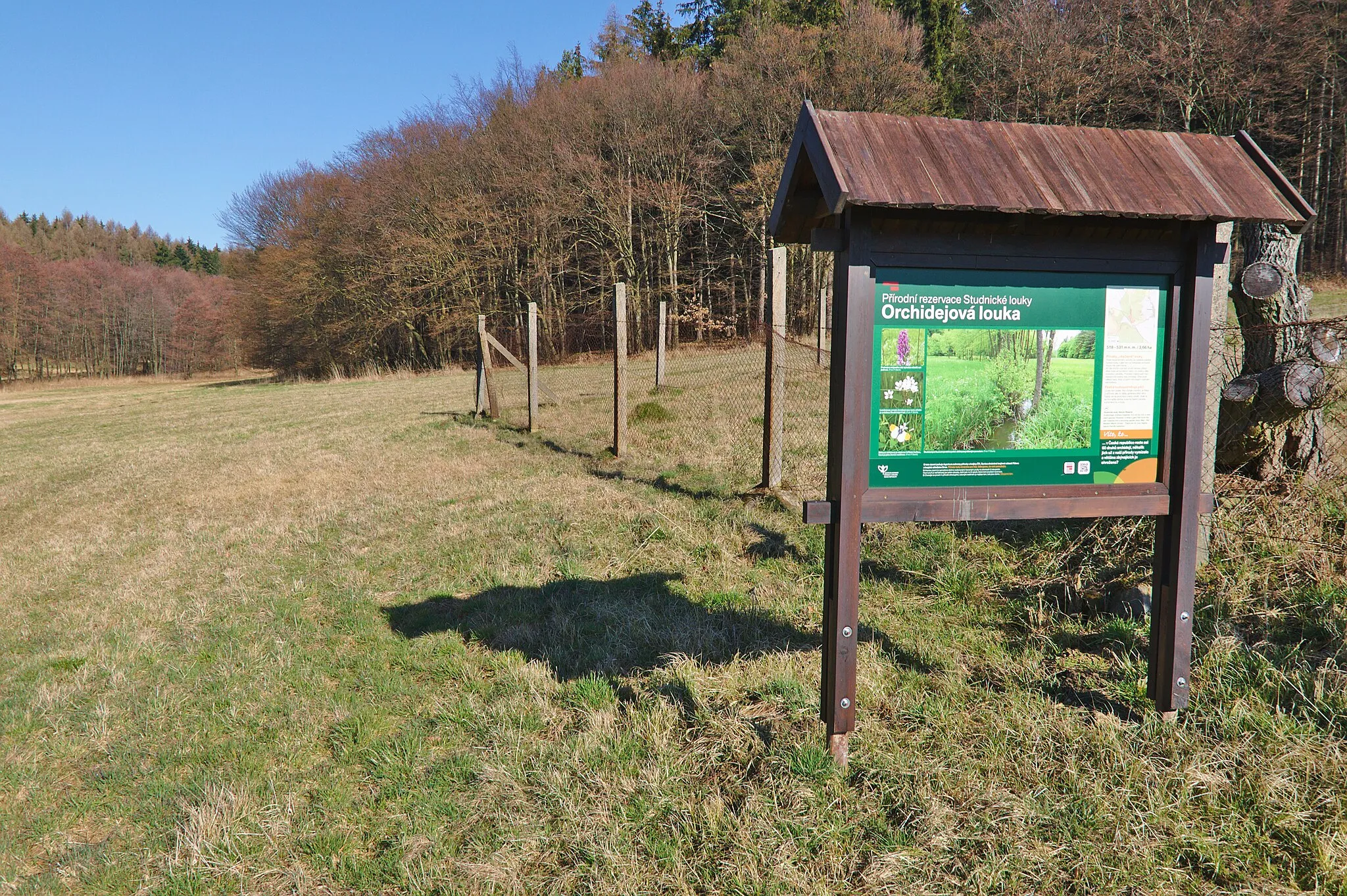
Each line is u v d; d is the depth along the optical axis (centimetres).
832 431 316
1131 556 478
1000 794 293
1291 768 288
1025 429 316
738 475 804
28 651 537
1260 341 520
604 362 2483
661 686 394
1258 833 265
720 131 3456
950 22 3581
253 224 4525
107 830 330
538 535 667
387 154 3934
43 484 1205
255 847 303
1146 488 325
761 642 440
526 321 3884
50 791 360
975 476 316
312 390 2869
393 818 313
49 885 295
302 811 323
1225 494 499
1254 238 521
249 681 448
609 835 287
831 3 3616
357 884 281
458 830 303
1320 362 449
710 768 327
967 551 542
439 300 3966
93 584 675
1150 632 381
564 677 421
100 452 1509
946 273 304
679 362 2008
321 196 4103
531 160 3675
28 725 419
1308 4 2573
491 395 1388
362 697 416
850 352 298
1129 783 293
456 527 718
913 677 386
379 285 3962
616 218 3450
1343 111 2745
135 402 2973
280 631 518
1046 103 2889
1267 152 2922
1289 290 510
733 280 3584
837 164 279
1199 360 315
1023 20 2909
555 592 542
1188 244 314
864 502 309
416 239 3734
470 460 1039
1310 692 330
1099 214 280
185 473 1170
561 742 356
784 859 268
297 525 791
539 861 283
